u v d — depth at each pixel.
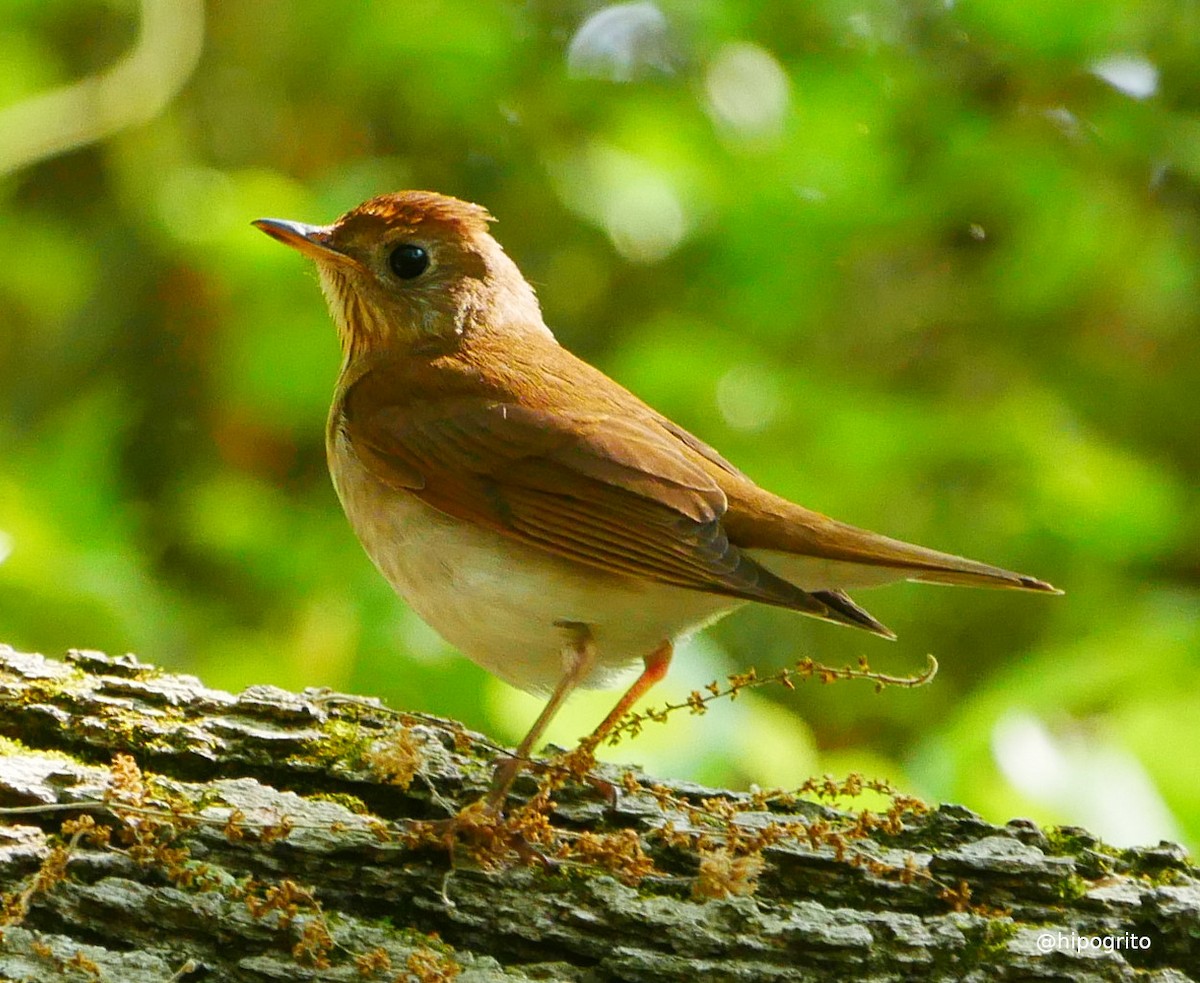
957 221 14.17
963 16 13.52
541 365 8.01
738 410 13.27
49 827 5.88
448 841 5.89
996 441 13.44
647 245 13.38
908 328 14.67
